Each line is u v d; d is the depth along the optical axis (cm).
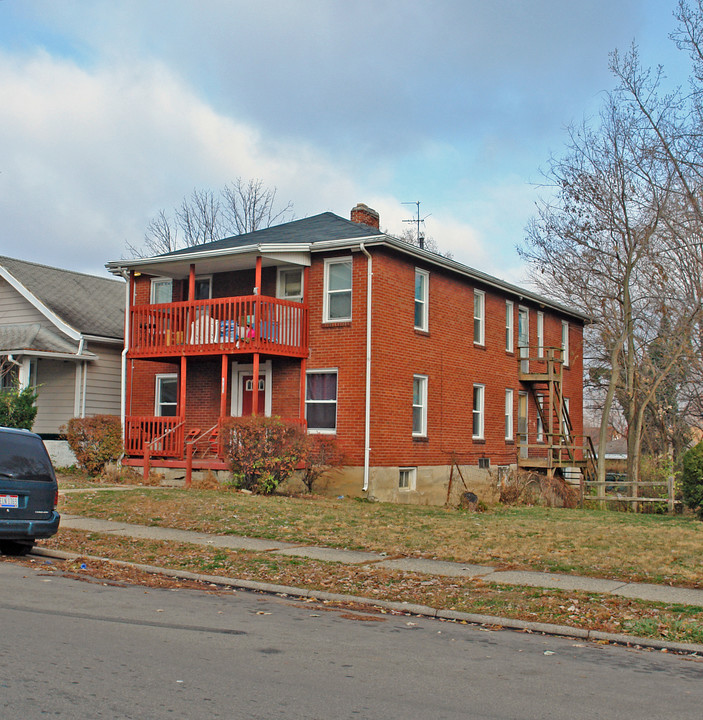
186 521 1541
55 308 2831
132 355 2434
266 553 1265
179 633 786
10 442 1186
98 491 1922
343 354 2261
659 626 891
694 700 647
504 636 870
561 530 1584
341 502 1991
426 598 1011
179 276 2623
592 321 3500
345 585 1075
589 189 3038
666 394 3897
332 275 2323
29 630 753
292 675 660
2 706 540
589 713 600
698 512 2000
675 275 3186
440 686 655
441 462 2502
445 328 2561
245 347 2202
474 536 1467
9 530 1153
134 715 537
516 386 2991
